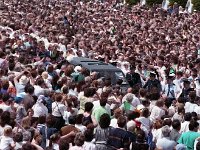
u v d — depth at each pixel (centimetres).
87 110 4000
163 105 4312
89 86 4653
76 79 5159
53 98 4356
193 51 7738
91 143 3597
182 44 8356
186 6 13412
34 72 4900
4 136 3522
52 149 3650
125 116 3988
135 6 13575
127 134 3634
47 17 10819
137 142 3619
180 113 4222
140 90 4522
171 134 3834
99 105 4069
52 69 5291
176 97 5547
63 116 4228
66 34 8562
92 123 3800
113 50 7144
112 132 3647
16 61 5616
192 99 4581
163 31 9531
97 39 8550
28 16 10856
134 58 6388
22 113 4103
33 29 8756
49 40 7762
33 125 3816
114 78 5806
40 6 12900
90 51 7200
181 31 9738
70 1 14488
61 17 10938
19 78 4750
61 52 6738
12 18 10169
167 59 6881
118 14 11788
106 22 10412
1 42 6712
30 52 6675
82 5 13662
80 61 6122
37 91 4497
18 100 4288
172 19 10969
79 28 9688
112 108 4391
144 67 6238
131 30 9569
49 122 3812
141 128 3875
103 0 14775
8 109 3981
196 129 3806
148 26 10169
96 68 5850
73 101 4266
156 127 3919
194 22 10612
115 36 8700
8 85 4400
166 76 5828
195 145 3662
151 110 4300
